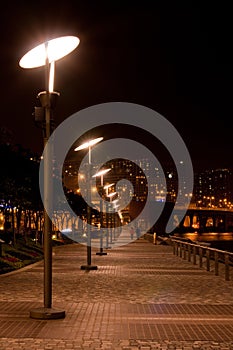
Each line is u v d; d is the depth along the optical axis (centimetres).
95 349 858
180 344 898
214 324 1072
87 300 1378
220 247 11575
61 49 1079
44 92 1116
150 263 2728
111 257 3198
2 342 897
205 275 2117
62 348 860
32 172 3575
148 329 1016
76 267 2431
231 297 1469
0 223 5956
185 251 3047
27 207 3722
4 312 1175
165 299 1417
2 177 2897
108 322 1080
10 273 2062
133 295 1488
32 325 1037
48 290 1138
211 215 16412
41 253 3462
